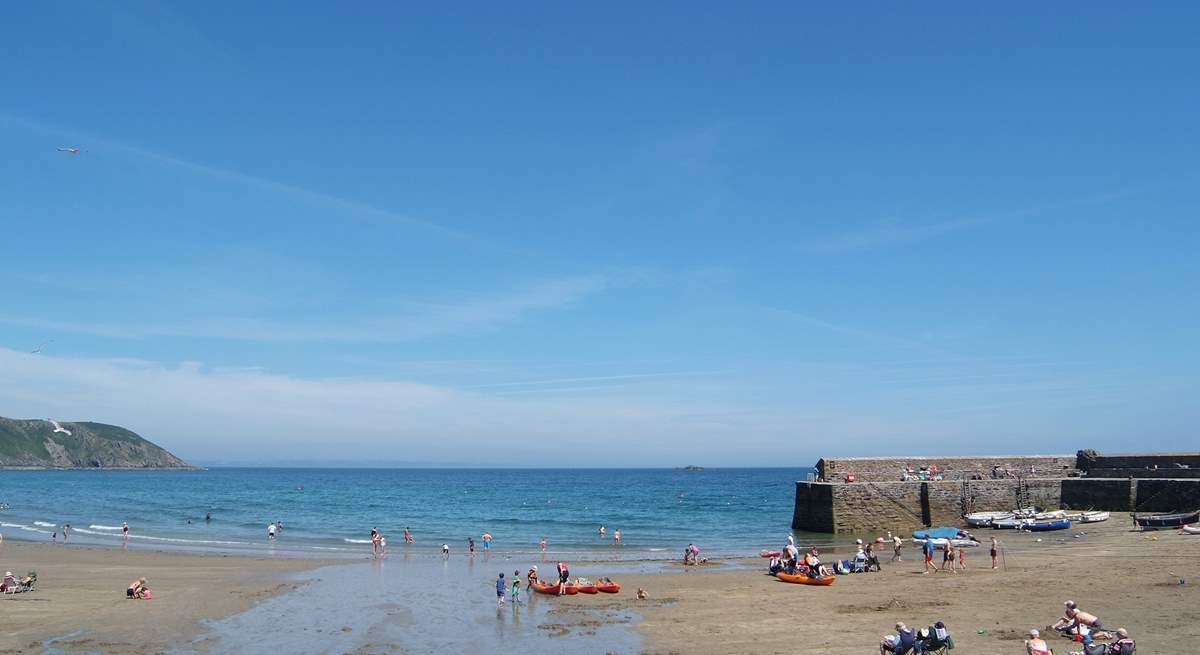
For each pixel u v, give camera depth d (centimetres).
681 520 9212
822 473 6550
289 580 4309
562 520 9331
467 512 10931
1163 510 5838
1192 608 2811
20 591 3741
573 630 2942
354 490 18625
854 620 2956
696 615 3155
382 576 4491
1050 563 4209
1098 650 2086
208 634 2909
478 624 3088
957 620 2844
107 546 6084
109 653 2608
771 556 4984
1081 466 6675
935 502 6241
